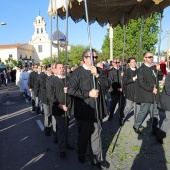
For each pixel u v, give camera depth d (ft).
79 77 13.85
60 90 15.89
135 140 18.72
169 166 14.33
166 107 16.88
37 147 18.11
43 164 15.08
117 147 17.42
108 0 21.13
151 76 18.74
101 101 14.34
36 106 30.04
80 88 13.79
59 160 15.57
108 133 20.63
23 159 15.96
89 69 14.14
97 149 14.23
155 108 19.26
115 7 23.93
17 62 168.04
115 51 81.00
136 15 24.62
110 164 14.71
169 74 16.74
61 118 15.81
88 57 13.98
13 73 107.65
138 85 19.10
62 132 15.88
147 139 18.85
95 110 13.74
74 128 22.54
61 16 23.20
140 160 15.20
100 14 25.30
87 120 13.78
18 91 62.18
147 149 16.88
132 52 77.36
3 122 26.50
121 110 23.22
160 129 17.56
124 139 19.02
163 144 17.70
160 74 19.83
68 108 16.12
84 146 14.56
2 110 34.37
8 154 16.89
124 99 23.66
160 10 22.02
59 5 18.67
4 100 45.62
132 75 21.97
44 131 21.98
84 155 15.05
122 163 14.84
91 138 14.25
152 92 18.78
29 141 19.56
